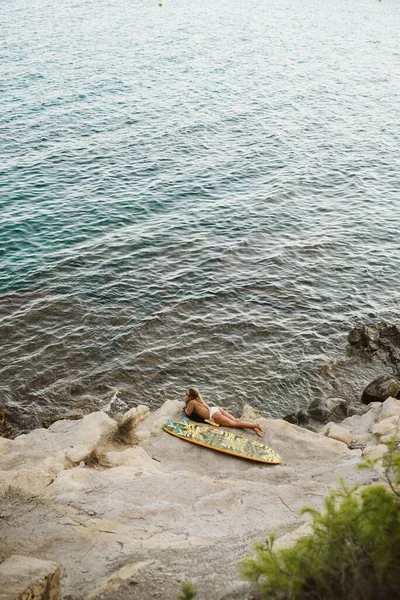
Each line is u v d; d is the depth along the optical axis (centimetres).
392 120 4531
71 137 3784
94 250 2412
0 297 2056
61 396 1627
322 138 4034
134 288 2153
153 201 2908
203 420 1209
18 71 5341
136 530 746
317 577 419
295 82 5569
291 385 1723
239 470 1052
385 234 2673
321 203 2989
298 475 980
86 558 679
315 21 9369
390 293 2217
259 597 496
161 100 4716
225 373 1758
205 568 612
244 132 4069
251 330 1955
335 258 2436
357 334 1909
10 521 760
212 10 9875
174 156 3547
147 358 1797
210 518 786
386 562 405
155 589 567
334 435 1182
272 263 2370
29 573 509
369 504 440
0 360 1745
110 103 4566
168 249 2445
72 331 1894
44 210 2755
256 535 730
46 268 2261
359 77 5903
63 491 842
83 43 6681
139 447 1098
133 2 10194
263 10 10175
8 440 1078
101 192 2986
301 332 1962
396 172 3469
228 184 3169
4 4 9038
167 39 7231
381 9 10956
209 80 5450
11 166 3269
